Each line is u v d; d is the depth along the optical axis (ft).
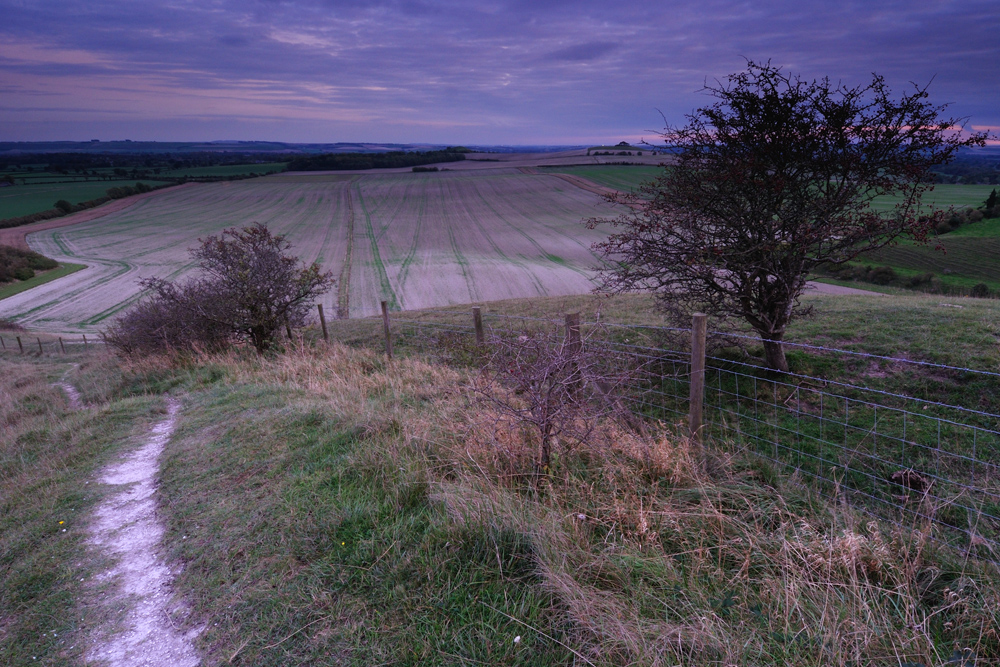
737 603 9.62
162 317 48.96
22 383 54.80
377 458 16.30
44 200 385.29
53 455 23.31
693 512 12.30
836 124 23.25
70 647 10.84
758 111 24.34
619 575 10.30
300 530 13.33
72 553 14.38
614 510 12.39
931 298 45.32
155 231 268.41
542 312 57.72
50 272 190.19
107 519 16.31
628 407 18.61
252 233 46.32
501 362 15.60
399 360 33.86
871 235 23.29
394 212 299.17
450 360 30.32
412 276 166.91
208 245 44.70
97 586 12.80
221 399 28.12
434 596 10.41
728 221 25.31
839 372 27.37
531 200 316.40
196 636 10.66
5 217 318.24
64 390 45.93
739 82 24.75
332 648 9.65
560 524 11.77
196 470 18.79
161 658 10.22
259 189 409.28
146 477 19.53
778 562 10.50
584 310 53.16
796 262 25.41
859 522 11.94
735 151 25.54
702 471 14.16
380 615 10.20
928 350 27.58
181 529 14.89
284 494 15.43
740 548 11.12
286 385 29.09
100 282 173.17
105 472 20.43
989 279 124.36
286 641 10.02
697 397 15.57
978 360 25.46
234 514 14.99
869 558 10.43
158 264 197.98
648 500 12.98
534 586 10.28
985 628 8.61
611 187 339.77
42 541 15.20
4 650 10.91
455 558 11.26
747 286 25.71
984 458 18.99
